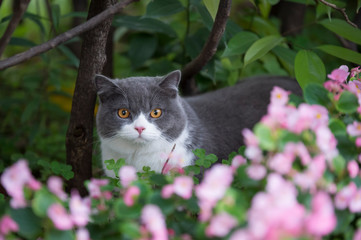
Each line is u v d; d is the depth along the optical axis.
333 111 2.27
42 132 4.91
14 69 6.25
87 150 3.39
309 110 1.92
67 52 4.22
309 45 4.68
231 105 3.94
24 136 4.99
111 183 2.75
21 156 3.57
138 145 3.23
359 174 2.06
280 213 1.56
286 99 2.05
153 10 3.81
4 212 1.96
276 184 1.70
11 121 5.06
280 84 4.11
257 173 1.89
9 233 1.94
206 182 1.77
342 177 2.02
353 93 2.25
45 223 1.90
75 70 5.98
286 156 1.85
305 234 1.60
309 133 2.00
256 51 3.35
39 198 1.77
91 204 2.06
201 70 4.32
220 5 3.04
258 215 1.59
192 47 4.29
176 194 1.98
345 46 4.13
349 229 2.00
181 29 4.90
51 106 4.65
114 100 3.26
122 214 1.89
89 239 1.97
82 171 3.45
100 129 3.35
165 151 3.28
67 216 1.79
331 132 2.11
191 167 2.66
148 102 3.21
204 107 3.86
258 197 1.64
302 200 1.83
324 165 1.89
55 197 1.92
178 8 3.89
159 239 1.71
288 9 5.29
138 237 1.74
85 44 3.07
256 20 4.44
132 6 5.40
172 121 3.26
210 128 3.67
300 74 3.05
